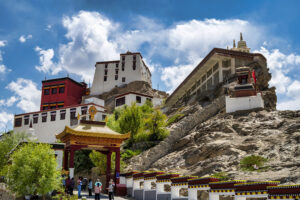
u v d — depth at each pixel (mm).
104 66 100562
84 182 31016
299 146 23297
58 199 21031
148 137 39844
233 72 51188
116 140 27125
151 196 21406
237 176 21391
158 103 78125
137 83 94125
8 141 37219
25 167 20156
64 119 69188
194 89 64812
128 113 43688
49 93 89562
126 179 26859
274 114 32906
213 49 52438
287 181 18141
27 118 73812
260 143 26234
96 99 75375
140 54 99812
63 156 28250
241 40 70375
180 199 17875
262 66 52219
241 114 36000
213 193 15141
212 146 28031
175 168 28875
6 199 23047
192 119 39531
